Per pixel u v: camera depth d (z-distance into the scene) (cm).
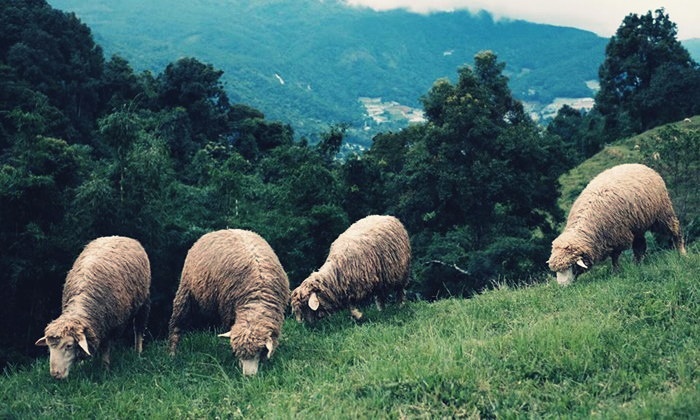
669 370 702
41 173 1712
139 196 1622
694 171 3130
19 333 1634
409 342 904
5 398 845
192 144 3488
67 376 874
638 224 1133
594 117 6525
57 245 1557
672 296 876
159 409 769
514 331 852
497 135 2681
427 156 2652
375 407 693
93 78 4134
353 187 2573
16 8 4069
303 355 921
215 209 1959
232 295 930
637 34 5650
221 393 797
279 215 2044
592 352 757
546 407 666
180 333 1005
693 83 5200
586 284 1073
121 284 960
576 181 4088
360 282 1086
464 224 2689
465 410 671
